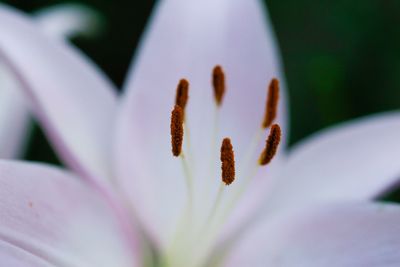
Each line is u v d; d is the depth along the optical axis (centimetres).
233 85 37
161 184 36
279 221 36
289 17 50
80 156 36
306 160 38
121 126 36
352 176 37
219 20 38
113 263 35
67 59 37
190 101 37
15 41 36
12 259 31
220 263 37
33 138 48
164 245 36
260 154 36
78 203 34
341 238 35
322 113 46
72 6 49
